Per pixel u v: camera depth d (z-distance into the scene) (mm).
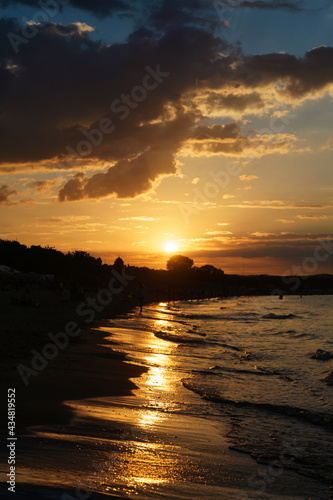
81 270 105375
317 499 5633
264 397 11375
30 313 29906
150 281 173875
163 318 42594
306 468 6719
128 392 10922
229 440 7945
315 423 9180
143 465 6137
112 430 7660
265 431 8594
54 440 6633
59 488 4750
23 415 7910
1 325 21156
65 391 10172
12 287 60250
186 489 5520
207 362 16656
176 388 11938
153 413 9258
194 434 8094
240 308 76125
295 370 15539
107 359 15430
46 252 103688
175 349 19781
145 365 15000
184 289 157625
